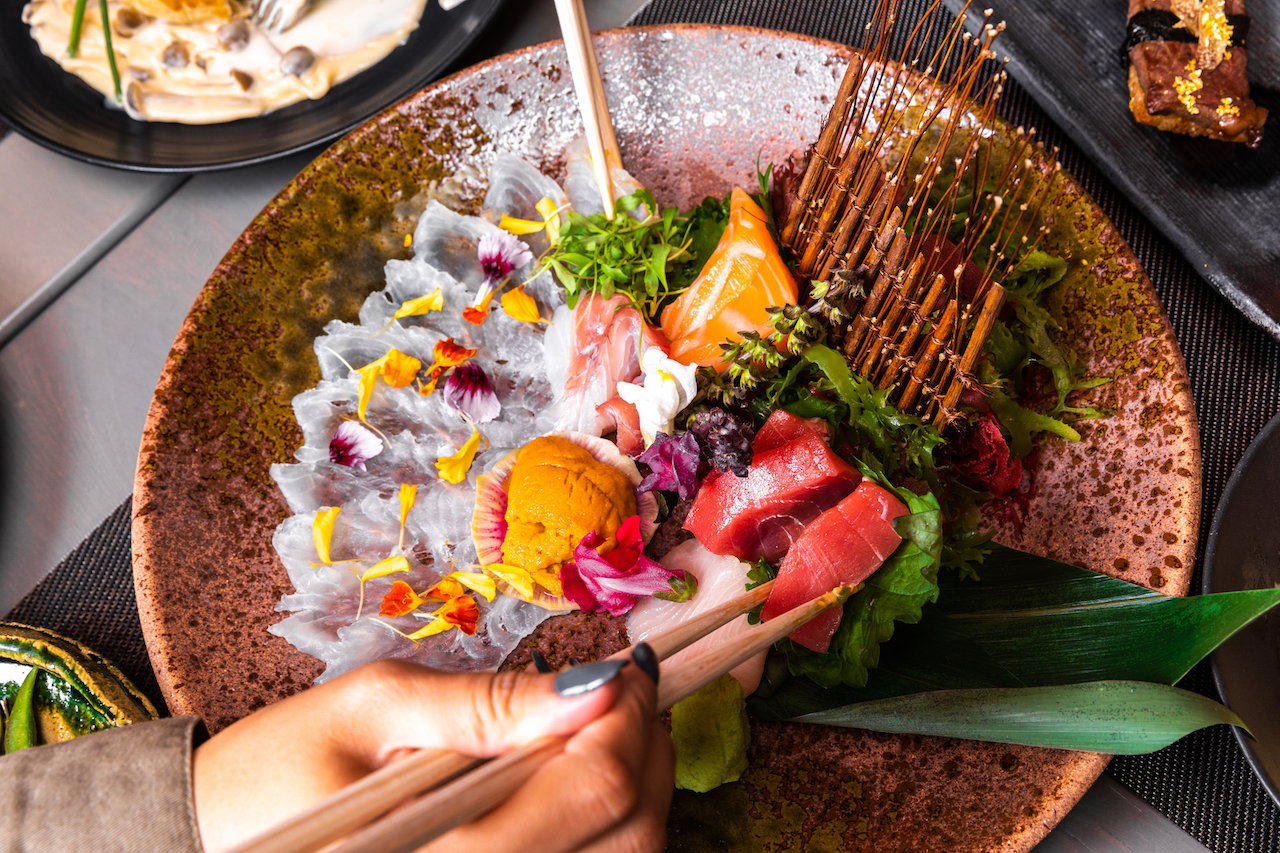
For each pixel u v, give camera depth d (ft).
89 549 1.68
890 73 1.65
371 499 1.61
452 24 1.84
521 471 1.59
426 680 1.19
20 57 1.83
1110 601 1.46
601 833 1.13
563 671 1.15
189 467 1.61
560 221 1.69
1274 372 1.65
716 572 1.57
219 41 1.83
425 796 1.09
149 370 1.77
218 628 1.56
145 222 1.84
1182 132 1.75
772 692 1.50
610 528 1.57
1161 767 1.50
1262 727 1.41
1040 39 1.81
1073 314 1.59
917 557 1.47
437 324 1.67
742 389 1.55
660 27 1.70
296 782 1.16
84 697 1.52
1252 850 1.46
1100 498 1.52
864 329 1.53
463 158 1.74
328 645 1.55
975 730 1.43
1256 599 1.38
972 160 1.62
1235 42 1.71
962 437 1.55
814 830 1.45
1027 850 1.40
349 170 1.71
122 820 1.15
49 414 1.76
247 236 1.68
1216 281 1.66
